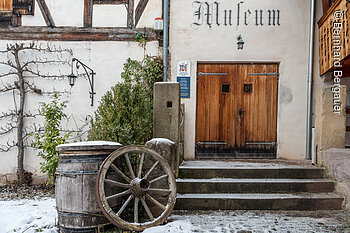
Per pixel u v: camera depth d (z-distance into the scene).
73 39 5.83
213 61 5.84
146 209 3.16
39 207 4.08
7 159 5.72
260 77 5.87
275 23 5.79
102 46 5.84
